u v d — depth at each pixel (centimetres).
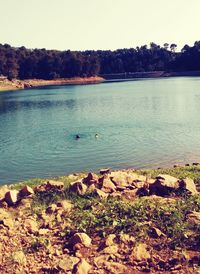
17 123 5366
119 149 3216
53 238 1133
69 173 2550
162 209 1212
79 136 3988
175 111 5716
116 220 1173
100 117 5556
